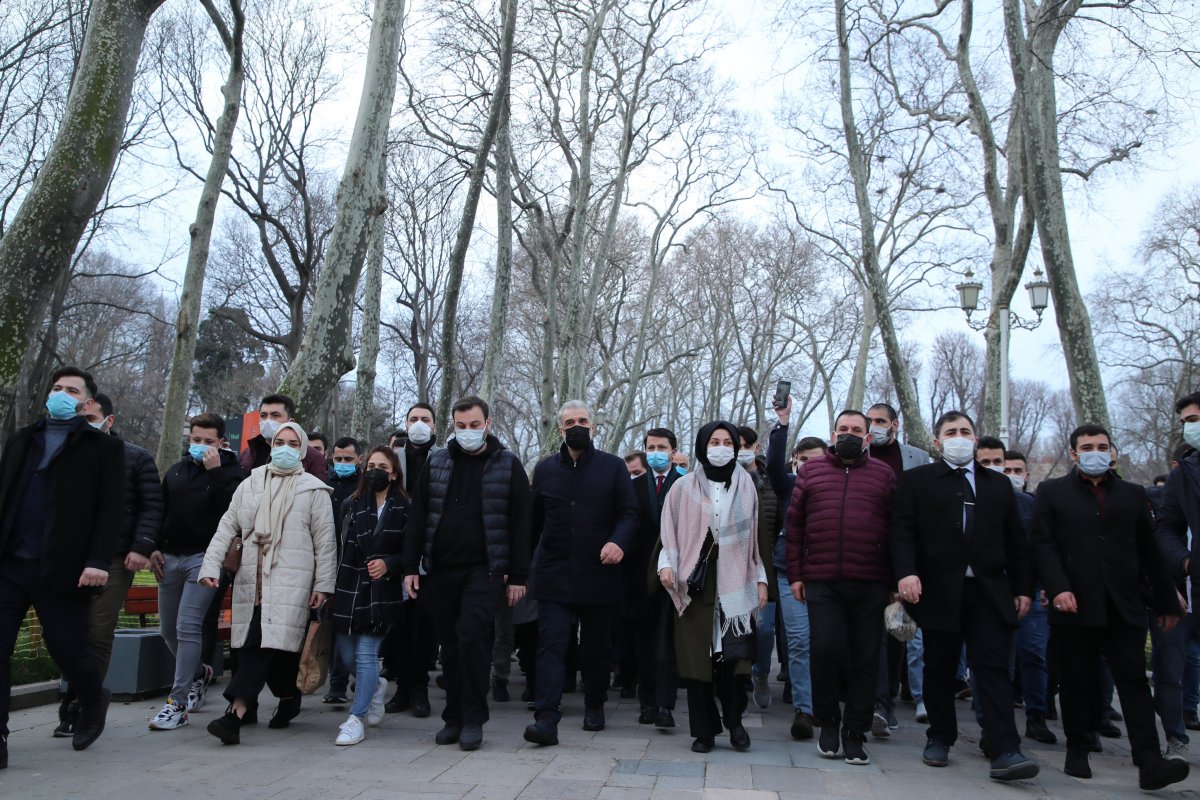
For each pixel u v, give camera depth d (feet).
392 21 31.37
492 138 47.32
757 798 16.17
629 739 21.66
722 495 20.68
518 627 28.84
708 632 20.11
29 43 65.67
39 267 22.03
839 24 48.37
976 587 18.86
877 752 20.99
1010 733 18.10
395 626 25.29
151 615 33.37
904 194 80.59
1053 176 38.63
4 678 17.80
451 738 20.72
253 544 20.99
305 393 29.96
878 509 19.89
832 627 19.67
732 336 155.74
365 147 30.94
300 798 15.71
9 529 18.12
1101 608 18.52
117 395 145.18
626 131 75.56
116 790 16.12
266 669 20.81
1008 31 39.27
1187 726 25.82
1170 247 121.19
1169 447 129.70
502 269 54.29
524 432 190.29
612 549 21.25
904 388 47.21
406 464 26.84
